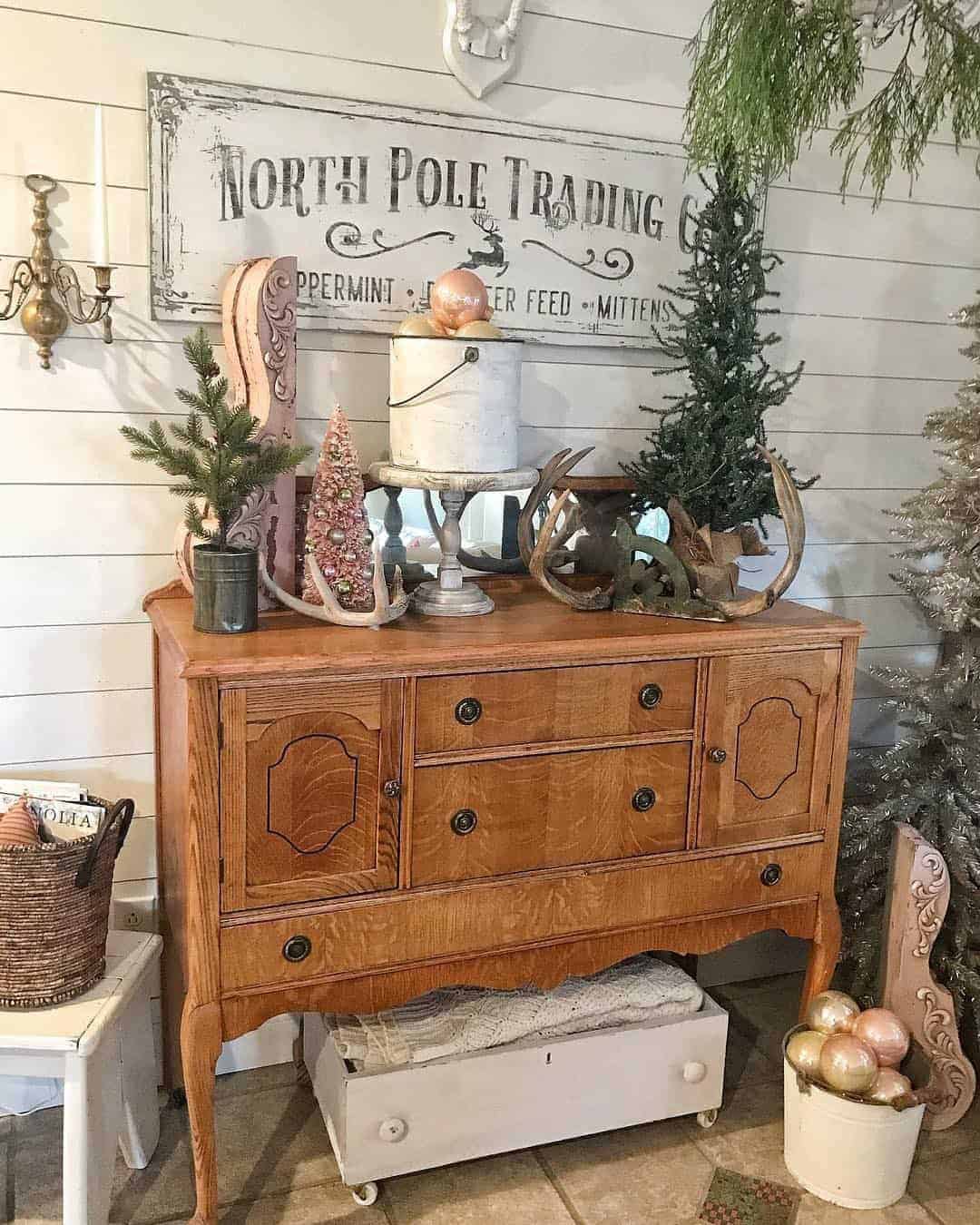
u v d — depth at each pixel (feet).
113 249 6.30
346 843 5.78
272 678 5.42
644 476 7.17
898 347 8.43
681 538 6.93
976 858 7.54
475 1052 6.38
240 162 6.34
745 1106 7.36
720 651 6.40
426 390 6.08
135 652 6.82
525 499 7.47
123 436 6.46
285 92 6.35
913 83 7.66
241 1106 7.13
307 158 6.48
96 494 6.55
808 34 5.52
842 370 8.30
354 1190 6.33
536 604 6.93
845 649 6.77
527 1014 6.61
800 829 6.93
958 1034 7.65
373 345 6.91
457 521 6.50
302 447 5.90
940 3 6.08
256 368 6.23
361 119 6.54
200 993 5.61
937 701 7.68
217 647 5.53
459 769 5.93
